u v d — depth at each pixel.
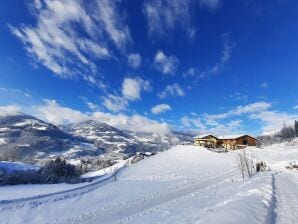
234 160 81.50
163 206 31.14
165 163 85.81
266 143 178.00
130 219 26.44
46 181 66.38
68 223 28.08
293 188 33.62
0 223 28.88
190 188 45.28
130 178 67.00
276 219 17.94
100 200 40.22
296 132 183.12
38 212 33.38
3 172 65.19
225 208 18.48
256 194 24.47
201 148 104.31
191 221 17.73
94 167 137.38
